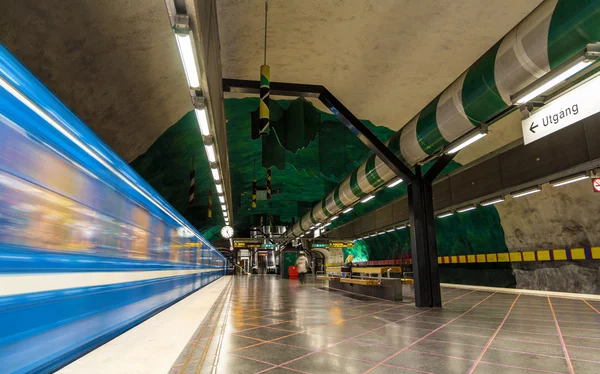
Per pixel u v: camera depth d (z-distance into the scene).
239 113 12.62
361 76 9.50
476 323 6.08
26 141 2.42
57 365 2.92
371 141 9.12
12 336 2.24
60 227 2.88
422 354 3.92
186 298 10.07
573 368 3.38
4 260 2.16
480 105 5.83
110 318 4.08
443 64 8.69
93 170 3.55
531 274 13.57
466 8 6.93
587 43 4.04
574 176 9.26
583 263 11.49
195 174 15.57
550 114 5.06
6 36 3.93
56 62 4.76
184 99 8.73
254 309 8.02
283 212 35.72
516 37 4.86
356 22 7.44
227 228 25.23
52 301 2.75
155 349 3.71
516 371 3.30
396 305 9.03
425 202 9.16
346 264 15.38
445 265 19.47
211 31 4.93
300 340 4.64
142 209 5.45
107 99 6.34
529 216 13.06
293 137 12.12
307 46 8.16
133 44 5.61
